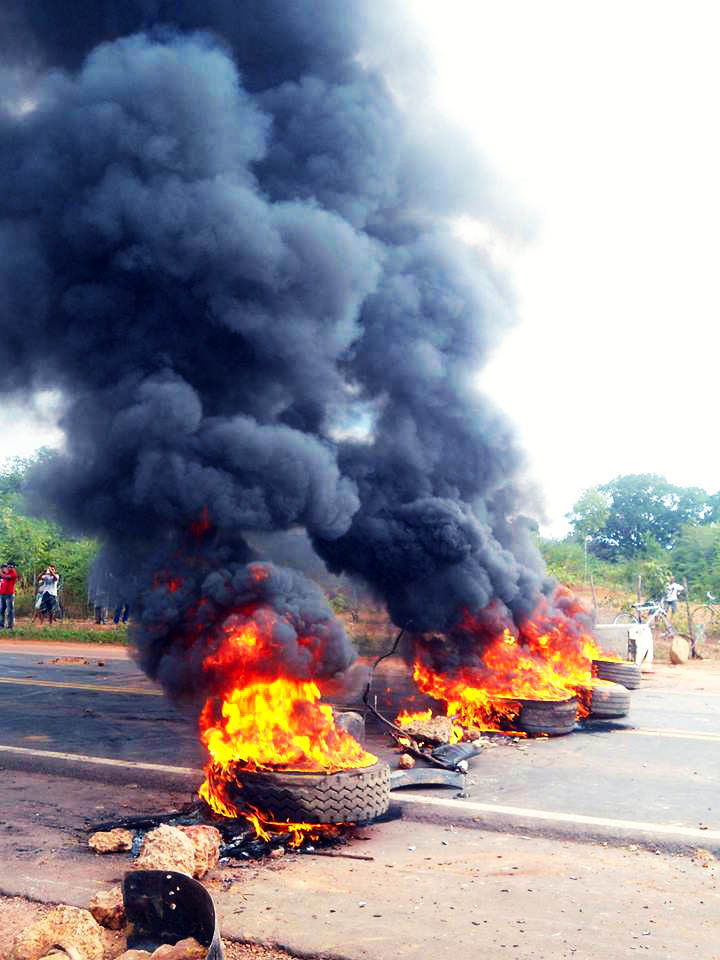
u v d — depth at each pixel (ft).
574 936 13.34
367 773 18.29
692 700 39.45
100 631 71.00
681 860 17.16
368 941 13.07
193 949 12.50
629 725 31.99
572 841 18.28
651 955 12.69
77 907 14.20
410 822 19.35
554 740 28.99
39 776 23.52
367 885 15.39
